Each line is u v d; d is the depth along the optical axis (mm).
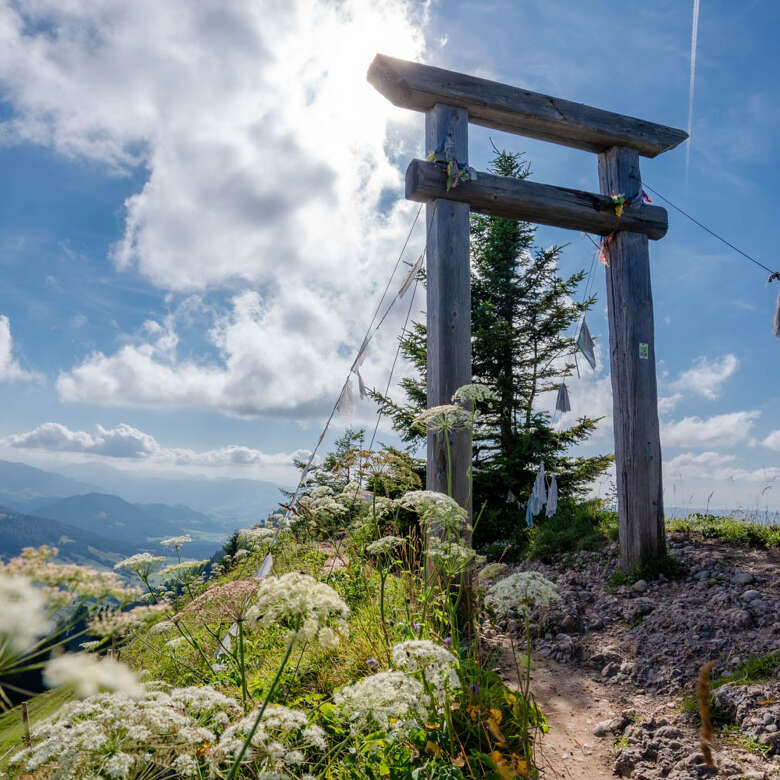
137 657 4523
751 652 4430
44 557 1470
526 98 7090
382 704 2385
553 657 5039
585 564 7484
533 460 12078
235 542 11445
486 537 10672
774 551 6645
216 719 2350
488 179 6770
